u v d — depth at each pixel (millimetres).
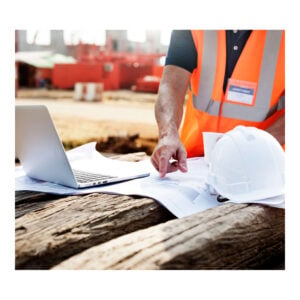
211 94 1429
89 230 708
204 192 911
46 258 635
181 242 625
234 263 653
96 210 787
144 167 1189
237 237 668
